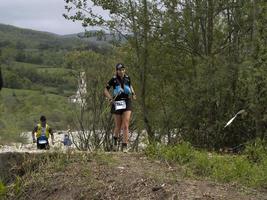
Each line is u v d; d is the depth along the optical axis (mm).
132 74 24141
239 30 22453
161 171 11430
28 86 84500
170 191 9977
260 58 18391
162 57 23703
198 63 22125
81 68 22469
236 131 20469
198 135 21203
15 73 89250
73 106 21938
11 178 12570
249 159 13039
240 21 22422
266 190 10500
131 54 24266
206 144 20906
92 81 21719
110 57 23562
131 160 12406
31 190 11672
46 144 21641
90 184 10977
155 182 10539
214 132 20703
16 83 84938
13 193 11852
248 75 18688
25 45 146750
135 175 11039
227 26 23266
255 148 13750
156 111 23266
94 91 21281
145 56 23734
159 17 23562
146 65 23812
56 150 12938
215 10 22984
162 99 23359
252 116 19500
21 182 12016
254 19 19578
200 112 21234
